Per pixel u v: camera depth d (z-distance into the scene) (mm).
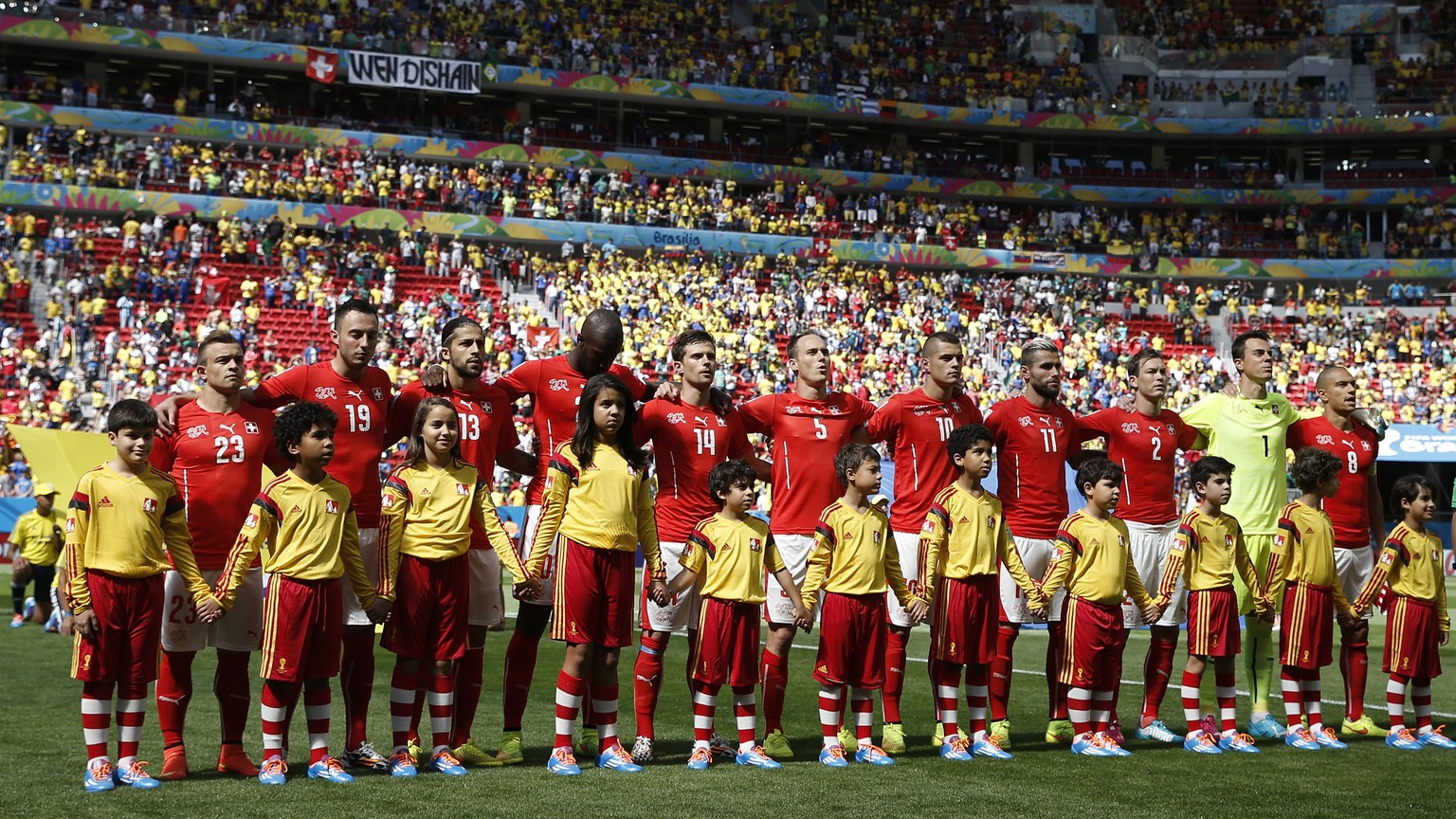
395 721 7312
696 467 8195
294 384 7711
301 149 43656
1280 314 46219
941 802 6512
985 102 50406
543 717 9375
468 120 46500
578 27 48938
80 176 38781
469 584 7746
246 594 7273
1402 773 7391
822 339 8391
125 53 42688
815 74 50281
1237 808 6418
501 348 35750
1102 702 8336
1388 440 25375
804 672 12070
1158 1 55031
